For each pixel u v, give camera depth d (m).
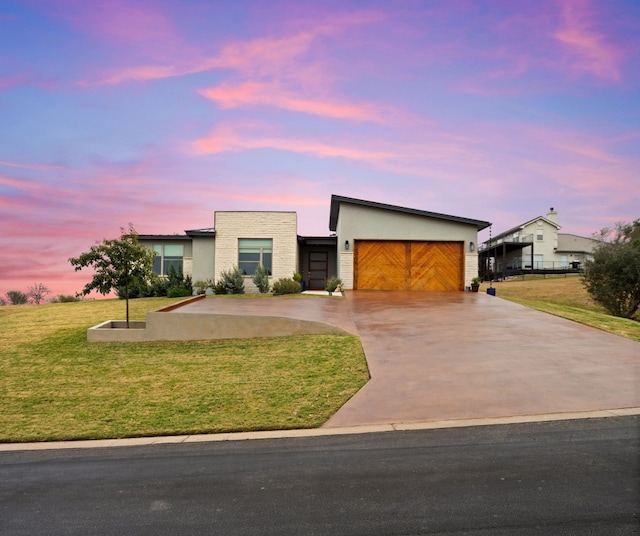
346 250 20.27
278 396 6.68
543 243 45.81
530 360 7.71
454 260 20.25
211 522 3.25
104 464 4.59
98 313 15.30
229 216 21.56
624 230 20.78
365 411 5.80
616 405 5.67
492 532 2.97
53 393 7.51
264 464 4.36
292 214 21.59
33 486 4.06
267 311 12.58
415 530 3.04
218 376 7.92
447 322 11.25
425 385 6.63
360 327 10.73
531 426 5.08
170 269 21.66
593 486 3.62
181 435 5.45
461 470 4.00
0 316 15.65
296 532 3.06
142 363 9.15
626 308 16.77
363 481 3.85
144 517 3.37
